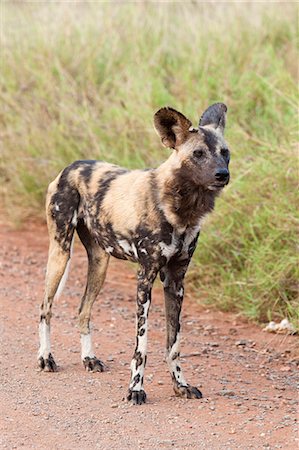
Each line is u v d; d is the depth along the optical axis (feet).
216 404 32.76
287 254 45.44
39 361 36.32
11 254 55.77
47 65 67.05
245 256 47.70
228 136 52.06
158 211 32.81
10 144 64.28
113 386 34.60
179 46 67.41
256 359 39.47
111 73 66.33
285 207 47.06
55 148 61.93
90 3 71.67
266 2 68.23
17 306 45.27
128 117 59.26
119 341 40.83
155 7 71.41
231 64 63.46
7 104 65.72
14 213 61.77
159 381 35.45
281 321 44.68
